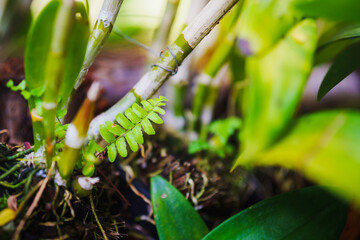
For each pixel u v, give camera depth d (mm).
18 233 249
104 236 283
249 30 283
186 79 467
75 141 246
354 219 329
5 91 413
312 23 252
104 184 323
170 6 408
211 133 528
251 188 480
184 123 504
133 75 569
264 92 237
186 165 417
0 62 449
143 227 398
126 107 298
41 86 251
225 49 409
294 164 208
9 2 474
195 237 304
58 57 229
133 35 652
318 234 268
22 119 411
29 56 241
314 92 621
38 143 276
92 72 486
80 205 281
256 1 286
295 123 220
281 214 278
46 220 265
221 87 589
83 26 238
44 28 232
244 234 275
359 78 648
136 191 383
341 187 196
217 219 432
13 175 278
